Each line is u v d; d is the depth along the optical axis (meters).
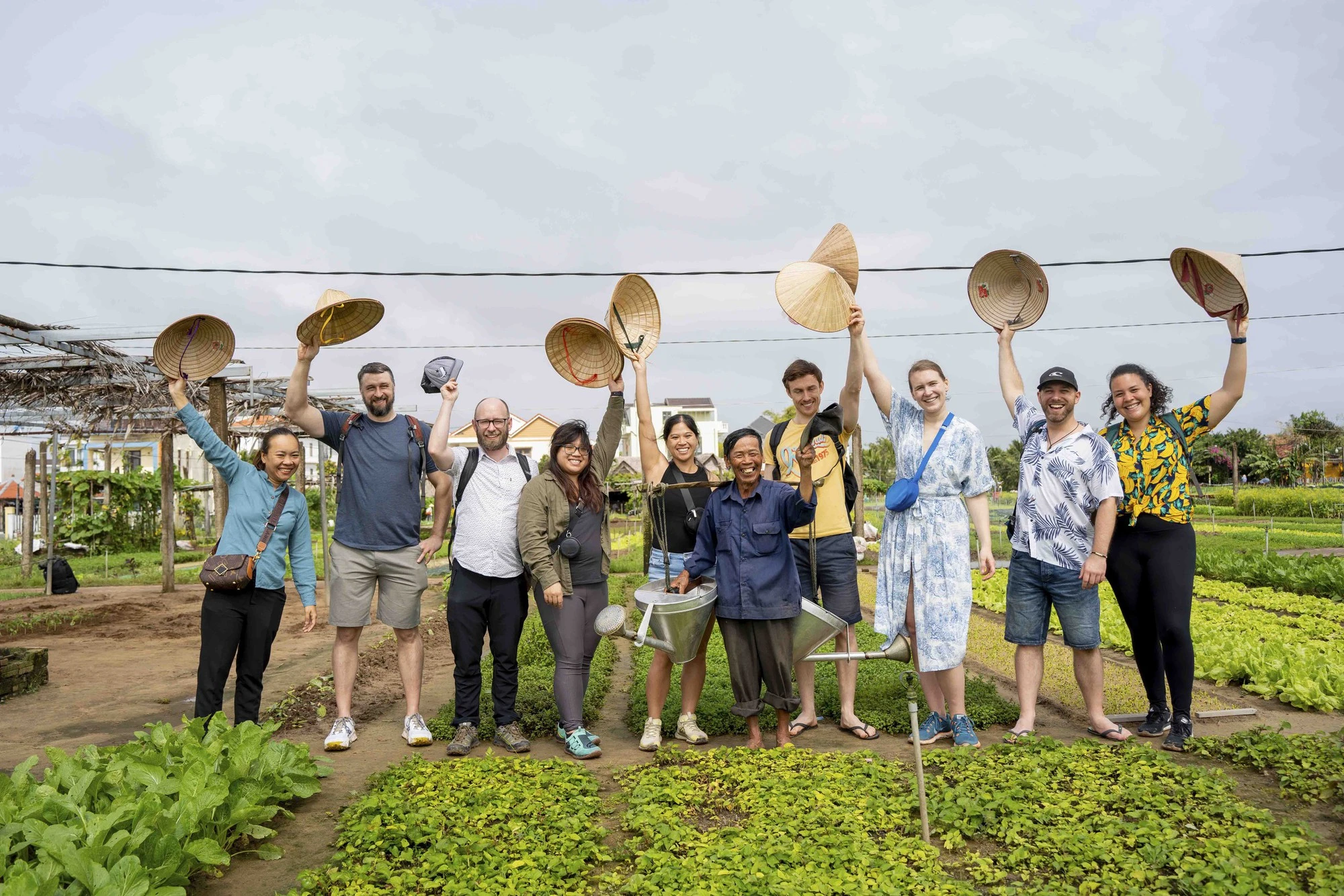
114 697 8.34
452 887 3.78
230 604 5.87
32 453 21.19
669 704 7.17
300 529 6.30
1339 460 69.38
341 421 6.44
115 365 15.12
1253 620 11.45
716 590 5.76
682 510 6.23
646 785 5.02
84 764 4.48
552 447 6.05
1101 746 5.43
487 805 4.69
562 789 4.95
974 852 4.20
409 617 6.40
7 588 19.81
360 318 6.34
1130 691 7.30
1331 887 3.50
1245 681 8.00
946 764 5.22
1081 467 5.88
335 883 3.94
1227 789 4.81
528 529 5.92
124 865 3.43
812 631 5.71
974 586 15.62
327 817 4.96
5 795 3.96
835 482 6.34
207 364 6.08
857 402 6.38
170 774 4.40
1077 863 3.90
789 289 5.93
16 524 42.06
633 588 16.77
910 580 6.08
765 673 5.76
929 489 6.00
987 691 7.30
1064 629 6.07
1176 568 5.88
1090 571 5.80
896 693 7.43
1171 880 3.73
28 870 3.23
